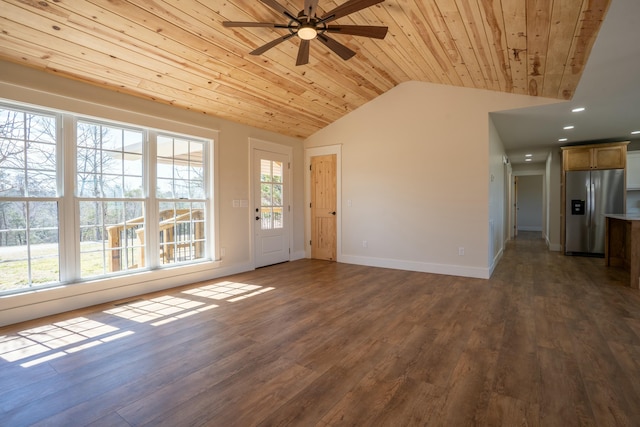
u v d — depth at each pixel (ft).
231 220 15.60
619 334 8.38
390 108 16.71
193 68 11.18
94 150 11.20
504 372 6.61
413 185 16.15
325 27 7.58
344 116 18.29
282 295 12.12
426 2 8.27
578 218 20.44
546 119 15.35
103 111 10.96
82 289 10.61
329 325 9.18
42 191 10.00
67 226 10.44
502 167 21.22
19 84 9.13
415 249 16.19
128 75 10.66
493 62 11.01
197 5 8.58
